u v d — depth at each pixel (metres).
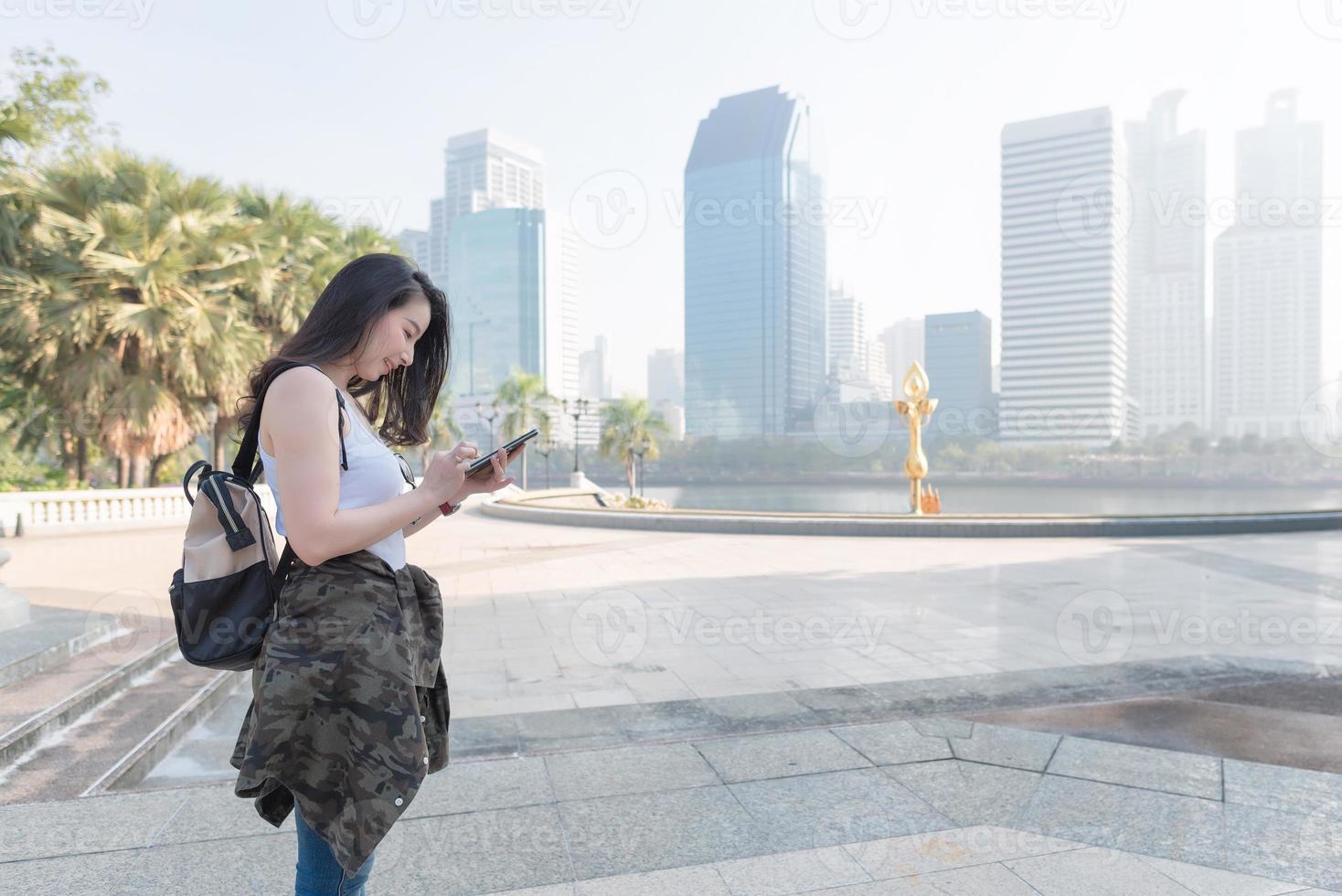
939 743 3.15
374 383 1.45
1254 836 2.32
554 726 3.66
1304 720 3.58
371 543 1.08
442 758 1.35
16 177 14.53
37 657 4.11
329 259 20.03
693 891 1.99
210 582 1.10
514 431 35.81
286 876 2.06
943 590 7.73
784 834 2.34
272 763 1.06
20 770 2.98
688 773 2.83
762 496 60.16
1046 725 3.51
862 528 13.38
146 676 4.34
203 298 15.73
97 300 14.52
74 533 14.21
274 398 1.07
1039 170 57.47
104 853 2.20
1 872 2.08
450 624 6.22
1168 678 4.42
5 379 15.80
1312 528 13.34
